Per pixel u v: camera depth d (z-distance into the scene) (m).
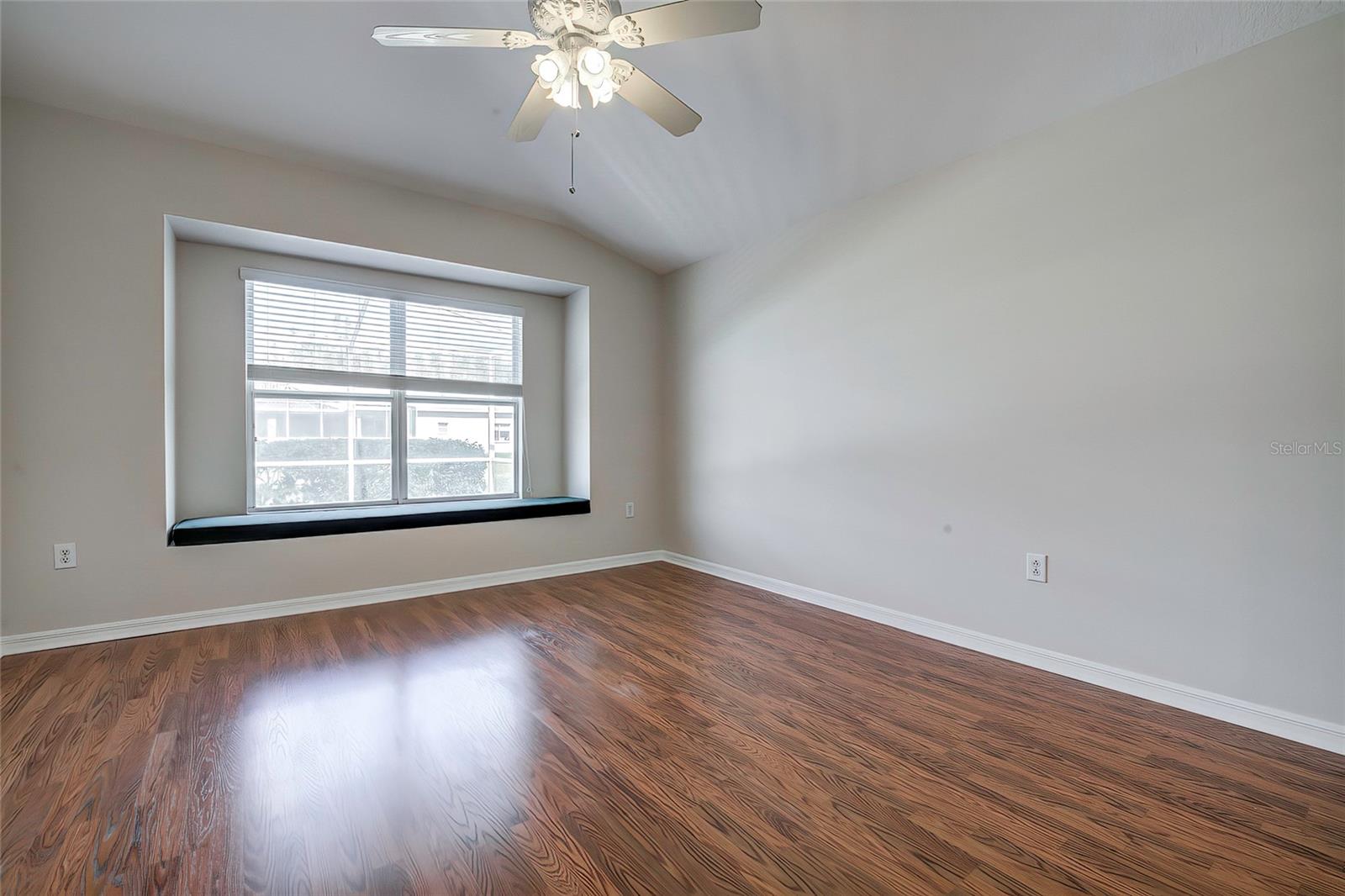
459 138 3.16
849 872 1.36
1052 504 2.55
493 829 1.51
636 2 2.23
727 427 4.24
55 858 1.38
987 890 1.31
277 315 3.64
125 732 1.99
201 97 2.76
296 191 3.30
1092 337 2.42
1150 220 2.26
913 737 1.99
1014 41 2.19
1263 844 1.46
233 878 1.32
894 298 3.16
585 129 3.08
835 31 2.28
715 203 3.67
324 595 3.41
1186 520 2.19
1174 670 2.22
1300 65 1.94
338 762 1.82
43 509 2.74
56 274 2.76
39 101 2.72
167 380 3.04
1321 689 1.92
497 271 3.99
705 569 4.43
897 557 3.15
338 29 2.43
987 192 2.76
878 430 3.25
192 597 3.07
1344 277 1.87
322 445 3.83
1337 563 1.89
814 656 2.74
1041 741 1.96
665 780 1.73
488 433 4.48
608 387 4.54
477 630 3.06
